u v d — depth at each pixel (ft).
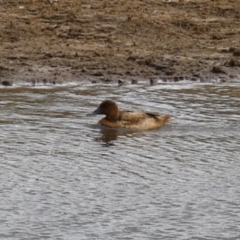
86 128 193.47
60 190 159.74
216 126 196.34
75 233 143.84
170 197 158.20
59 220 148.15
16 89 222.69
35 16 283.18
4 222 146.92
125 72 239.91
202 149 182.09
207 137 189.16
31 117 199.11
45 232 143.95
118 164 172.96
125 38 271.28
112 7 294.66
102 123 195.00
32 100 212.64
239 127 195.83
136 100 215.92
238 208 154.51
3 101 210.79
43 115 200.85
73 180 164.25
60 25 277.44
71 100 213.66
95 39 268.62
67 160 174.09
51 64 243.81
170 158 176.86
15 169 168.76
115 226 146.72
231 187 163.22
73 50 257.34
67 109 206.39
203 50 264.11
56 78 232.94
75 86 227.20
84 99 214.90
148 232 145.07
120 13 289.33
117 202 155.53
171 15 291.17
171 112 206.39
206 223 148.77
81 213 150.82
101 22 281.33
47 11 287.48
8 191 158.71
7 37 265.34
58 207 152.87
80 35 270.87
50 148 180.14
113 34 273.75
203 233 145.28
